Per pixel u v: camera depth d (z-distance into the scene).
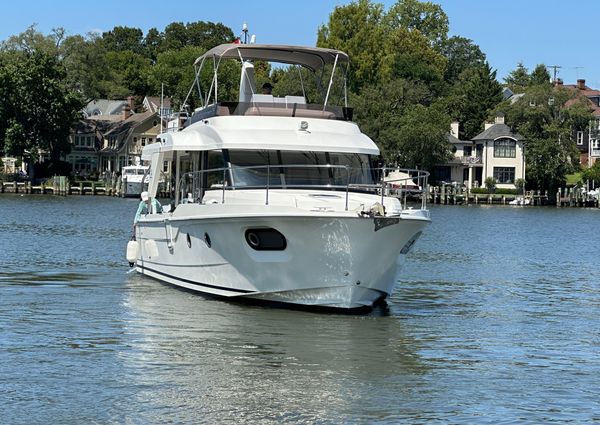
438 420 11.94
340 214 16.77
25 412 11.89
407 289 24.16
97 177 117.31
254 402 12.47
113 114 135.38
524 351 16.06
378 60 108.25
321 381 13.54
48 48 109.94
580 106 107.25
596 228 62.06
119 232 42.94
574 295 24.08
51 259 29.25
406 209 18.56
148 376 13.57
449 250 38.53
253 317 17.77
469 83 126.56
